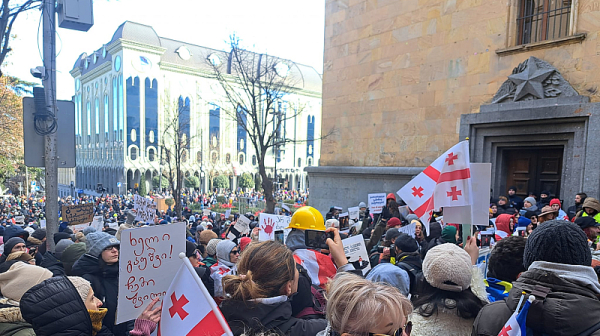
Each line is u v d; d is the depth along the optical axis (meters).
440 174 3.64
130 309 2.34
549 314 1.29
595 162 7.94
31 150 6.10
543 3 9.18
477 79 10.16
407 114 11.87
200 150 60.84
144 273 2.40
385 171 12.26
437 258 1.91
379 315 1.20
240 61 17.53
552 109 8.51
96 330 2.22
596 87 8.02
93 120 67.56
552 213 5.19
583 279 1.37
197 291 1.63
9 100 18.70
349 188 13.69
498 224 5.95
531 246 1.54
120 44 55.47
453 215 3.61
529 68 8.95
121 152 57.19
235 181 66.62
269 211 15.42
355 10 13.53
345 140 13.95
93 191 67.06
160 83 58.50
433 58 11.16
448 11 10.77
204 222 12.72
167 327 1.70
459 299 1.85
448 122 10.80
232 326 1.71
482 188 3.57
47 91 6.07
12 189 50.81
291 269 1.85
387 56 12.48
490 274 2.37
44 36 6.04
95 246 2.73
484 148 10.26
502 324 1.48
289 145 70.50
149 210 8.84
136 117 57.22
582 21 8.25
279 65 37.84
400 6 12.04
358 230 7.94
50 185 6.16
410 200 3.81
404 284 2.40
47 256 4.27
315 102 74.12
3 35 7.05
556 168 9.24
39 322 1.84
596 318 1.28
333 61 14.41
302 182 73.69
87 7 6.13
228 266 3.71
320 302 2.48
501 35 9.65
